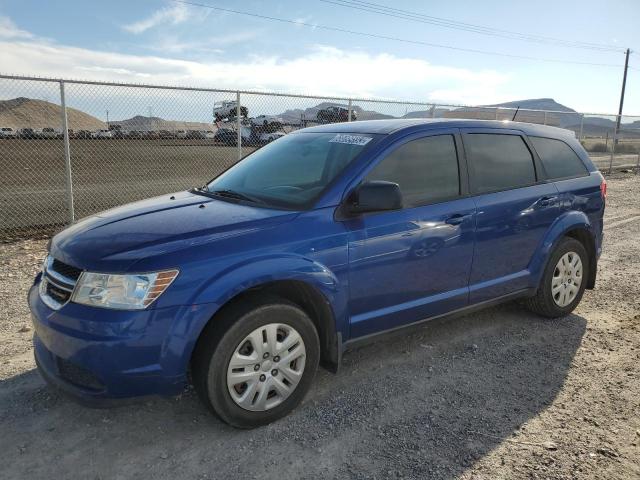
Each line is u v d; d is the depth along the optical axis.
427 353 4.11
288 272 3.00
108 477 2.65
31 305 3.07
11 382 3.57
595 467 2.72
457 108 12.69
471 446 2.90
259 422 3.04
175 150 12.06
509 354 4.10
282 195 3.52
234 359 2.88
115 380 2.67
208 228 3.01
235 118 9.77
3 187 11.79
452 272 3.91
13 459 2.78
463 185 3.99
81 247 2.93
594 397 3.44
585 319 4.87
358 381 3.65
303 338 3.13
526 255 4.44
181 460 2.78
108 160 13.19
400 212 3.57
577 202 4.81
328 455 2.82
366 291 3.43
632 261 6.97
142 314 2.65
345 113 10.95
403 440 2.96
